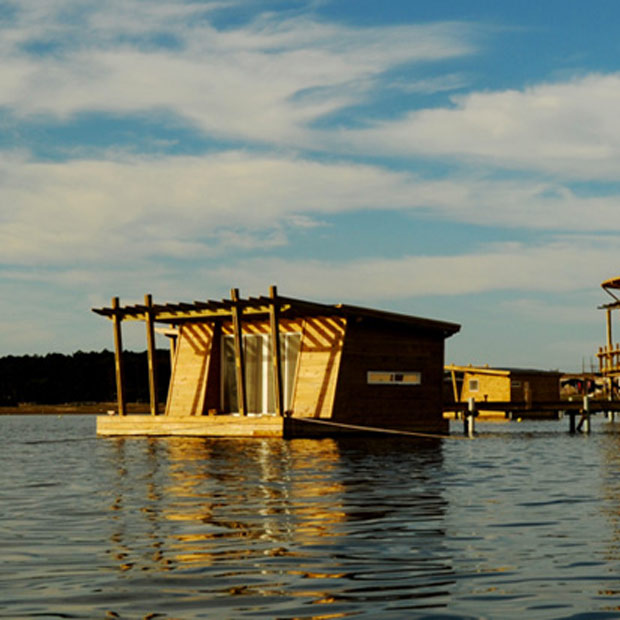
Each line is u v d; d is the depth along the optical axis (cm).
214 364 4044
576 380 7262
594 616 705
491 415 7244
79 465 2258
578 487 1702
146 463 2288
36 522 1207
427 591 789
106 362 13262
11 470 2122
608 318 5972
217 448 2927
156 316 3969
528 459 2491
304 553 970
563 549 995
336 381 3634
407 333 3847
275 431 3497
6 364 13612
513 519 1238
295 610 722
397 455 2603
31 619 693
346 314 3619
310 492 1588
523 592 786
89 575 855
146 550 987
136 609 724
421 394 3862
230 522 1204
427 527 1161
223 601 751
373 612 717
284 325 3909
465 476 1933
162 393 13062
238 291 3559
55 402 12938
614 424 5769
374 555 958
